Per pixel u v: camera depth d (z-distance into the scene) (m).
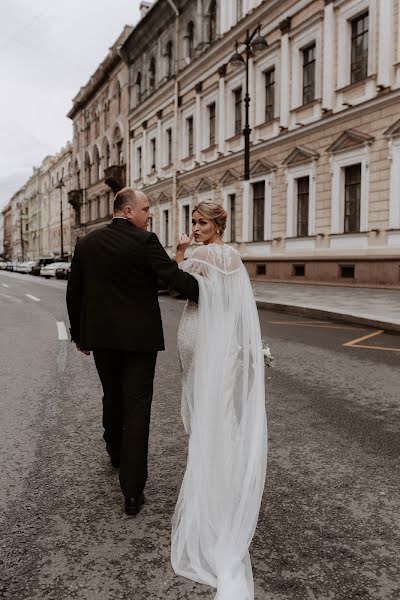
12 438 3.92
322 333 9.30
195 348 2.65
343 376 5.90
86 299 2.83
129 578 2.20
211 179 27.92
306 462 3.46
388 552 2.39
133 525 2.65
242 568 2.22
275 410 4.60
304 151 20.61
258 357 2.60
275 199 22.66
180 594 2.09
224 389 2.51
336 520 2.70
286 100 21.84
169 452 3.65
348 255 18.55
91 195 51.69
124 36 41.03
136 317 2.77
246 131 17.52
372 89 17.58
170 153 33.69
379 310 11.35
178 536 2.43
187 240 3.04
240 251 25.27
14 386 5.49
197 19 28.84
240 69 24.91
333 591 2.11
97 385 5.52
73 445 3.78
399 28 16.52
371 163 17.62
